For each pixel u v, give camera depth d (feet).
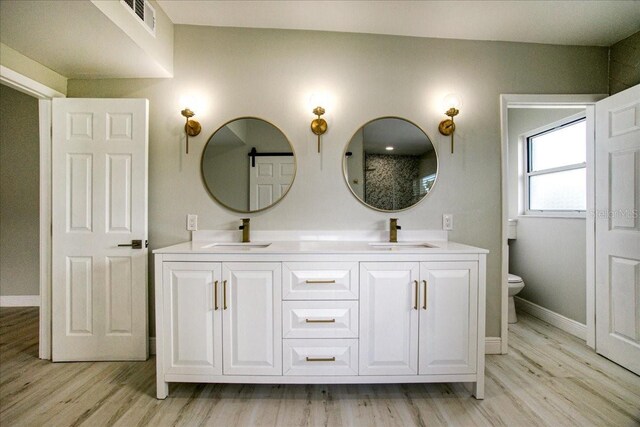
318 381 5.39
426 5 6.19
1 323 8.89
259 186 7.16
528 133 10.11
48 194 6.88
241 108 7.16
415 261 5.42
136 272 6.82
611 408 5.13
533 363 6.67
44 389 5.66
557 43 7.37
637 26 6.69
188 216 7.15
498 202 7.32
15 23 5.07
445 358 5.45
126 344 6.81
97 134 6.81
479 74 7.31
